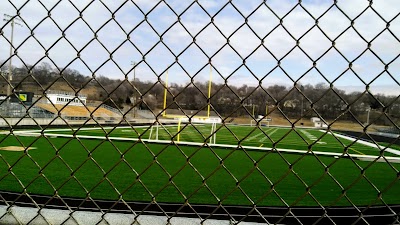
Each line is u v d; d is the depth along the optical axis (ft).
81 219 5.74
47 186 27.14
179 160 47.19
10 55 5.54
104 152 52.54
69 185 28.19
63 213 5.87
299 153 61.77
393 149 67.36
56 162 41.16
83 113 70.95
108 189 27.35
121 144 62.80
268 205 23.34
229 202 24.18
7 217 5.89
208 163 45.60
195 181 32.94
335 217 19.71
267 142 84.99
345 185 33.14
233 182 32.89
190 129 110.63
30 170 34.83
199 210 21.79
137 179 5.83
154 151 55.11
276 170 42.14
